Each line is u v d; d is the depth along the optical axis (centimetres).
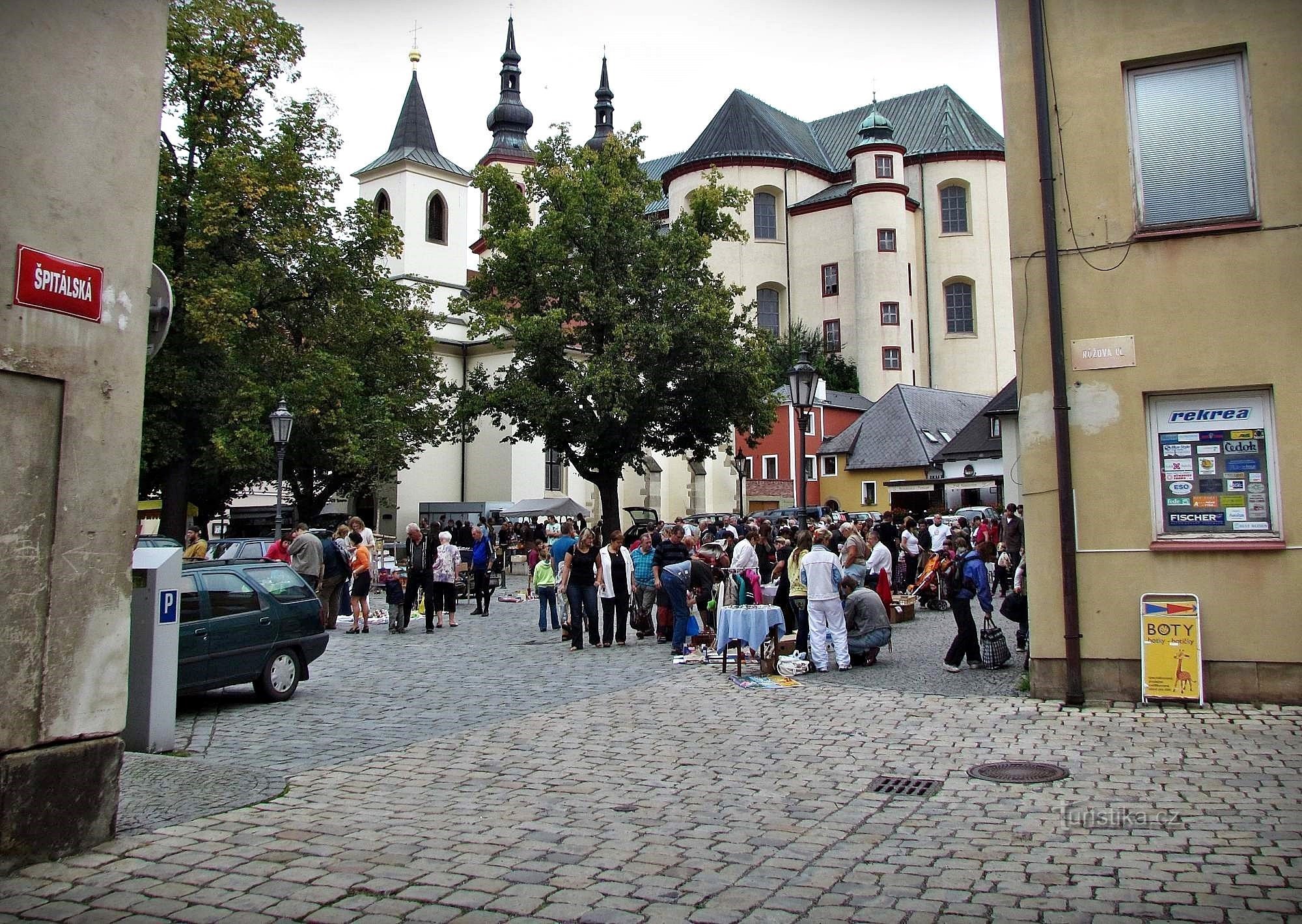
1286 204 1029
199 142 3036
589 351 3866
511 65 7638
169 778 799
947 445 4906
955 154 7500
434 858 604
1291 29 1037
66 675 617
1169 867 572
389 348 3909
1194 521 1055
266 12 3081
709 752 905
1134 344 1073
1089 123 1103
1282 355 1021
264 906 525
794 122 8488
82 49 639
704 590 1576
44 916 512
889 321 7181
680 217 3884
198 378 3103
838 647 1373
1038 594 1103
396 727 1044
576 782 802
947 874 572
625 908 521
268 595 1210
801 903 529
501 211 3944
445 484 5328
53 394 617
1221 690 1029
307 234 3195
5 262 588
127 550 661
